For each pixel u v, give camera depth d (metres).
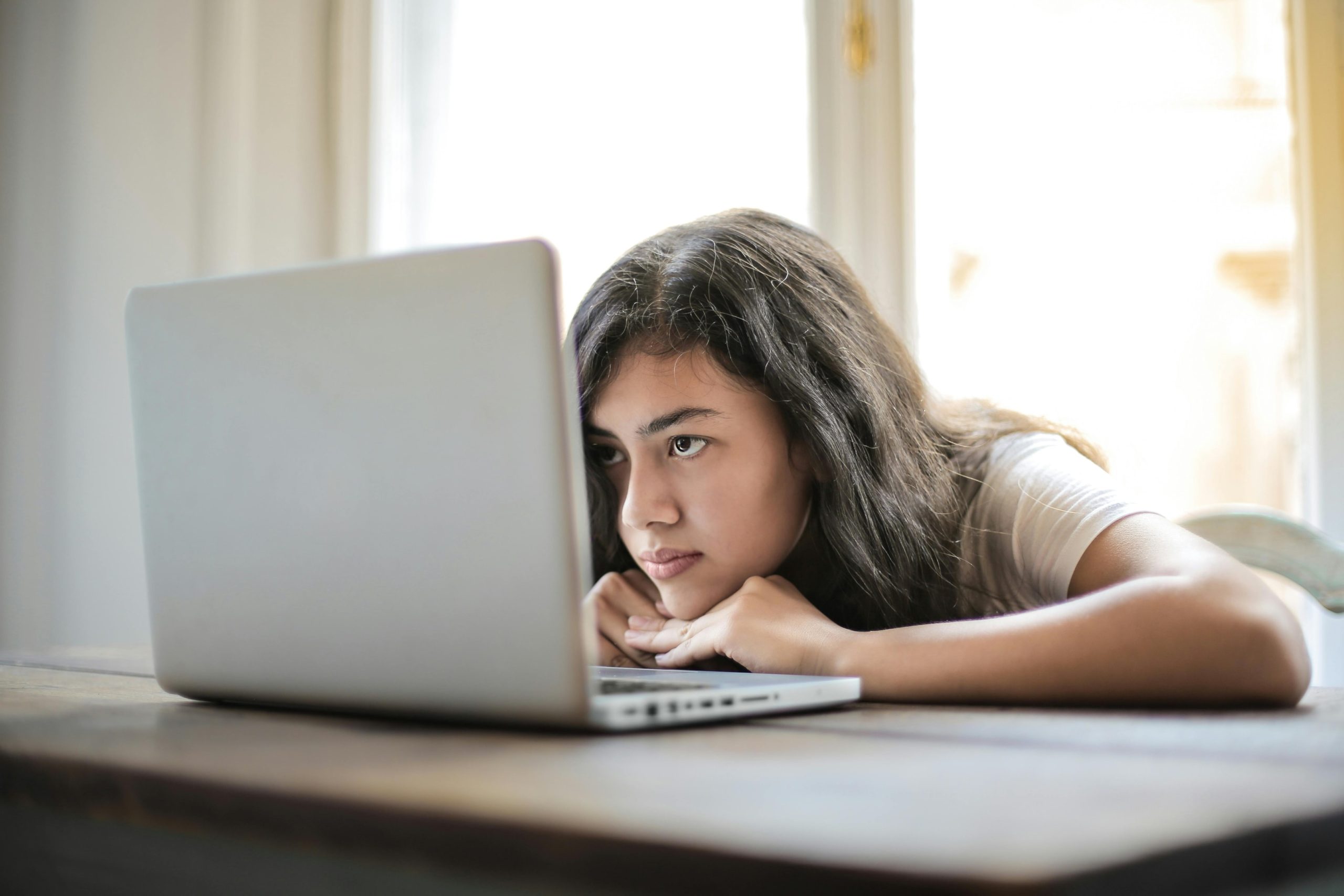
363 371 0.63
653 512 1.07
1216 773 0.46
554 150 2.15
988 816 0.37
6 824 0.52
